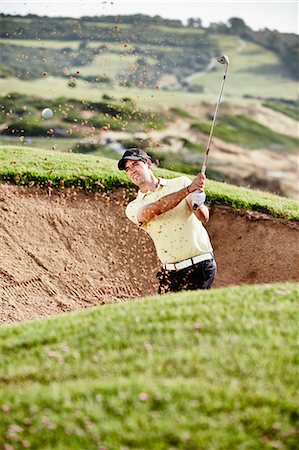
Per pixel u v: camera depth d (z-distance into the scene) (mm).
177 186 12664
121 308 12359
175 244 12555
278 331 10938
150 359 10312
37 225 18891
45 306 16797
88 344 11047
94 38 90938
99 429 8906
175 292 12953
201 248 12695
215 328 11078
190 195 12352
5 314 16125
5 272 17219
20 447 8852
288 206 20688
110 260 18609
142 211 12273
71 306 17031
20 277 17281
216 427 8891
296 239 19422
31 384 10070
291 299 12242
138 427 8906
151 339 10930
